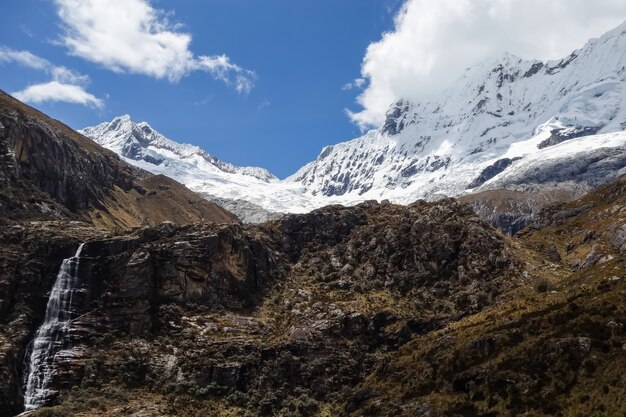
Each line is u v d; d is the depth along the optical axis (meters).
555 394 110.38
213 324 166.75
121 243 175.62
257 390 151.38
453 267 181.75
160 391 151.88
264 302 180.12
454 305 170.00
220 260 179.00
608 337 114.62
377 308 170.25
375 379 136.88
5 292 169.62
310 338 160.25
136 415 140.62
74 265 172.38
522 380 114.31
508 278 173.12
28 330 165.75
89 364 154.50
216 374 154.25
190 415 143.88
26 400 155.12
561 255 192.25
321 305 172.62
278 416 144.88
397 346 159.75
